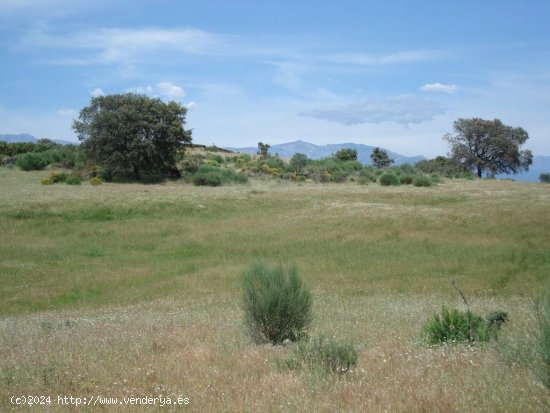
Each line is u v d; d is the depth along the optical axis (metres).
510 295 16.34
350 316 12.87
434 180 72.44
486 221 33.66
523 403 5.46
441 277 20.12
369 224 33.78
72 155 74.38
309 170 80.94
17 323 14.23
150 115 63.59
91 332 11.53
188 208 41.34
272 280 10.44
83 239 31.25
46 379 7.52
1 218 35.56
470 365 7.11
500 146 99.00
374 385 6.48
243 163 85.19
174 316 14.02
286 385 6.64
